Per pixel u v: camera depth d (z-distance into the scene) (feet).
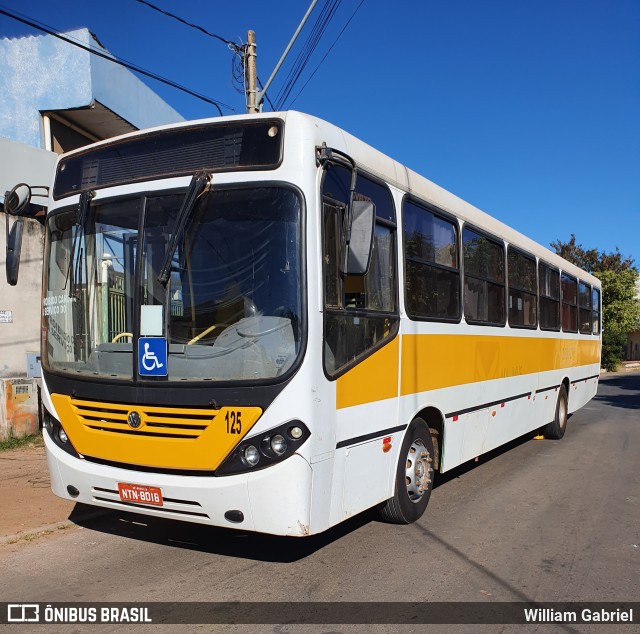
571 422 49.06
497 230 27.07
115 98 47.19
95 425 15.29
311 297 13.89
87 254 16.17
